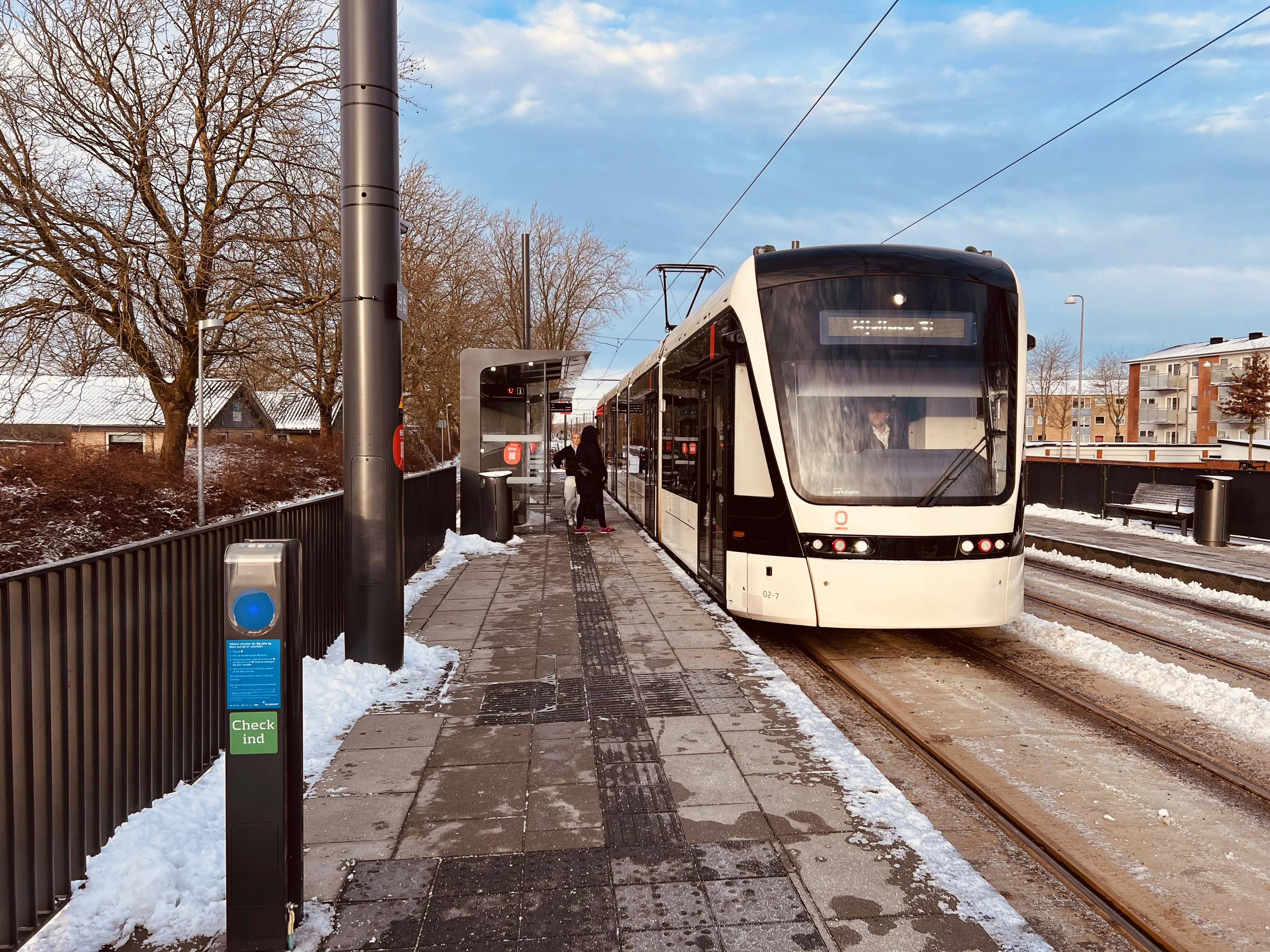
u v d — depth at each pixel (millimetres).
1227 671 6211
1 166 14680
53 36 14836
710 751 4406
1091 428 87000
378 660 5762
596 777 4062
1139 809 3873
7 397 16016
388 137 5660
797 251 7129
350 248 5641
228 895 2654
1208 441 68562
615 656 6363
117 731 3377
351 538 5734
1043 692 5730
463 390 13578
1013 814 3799
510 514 13711
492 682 5676
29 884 2812
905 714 5250
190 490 17094
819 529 6363
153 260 15984
